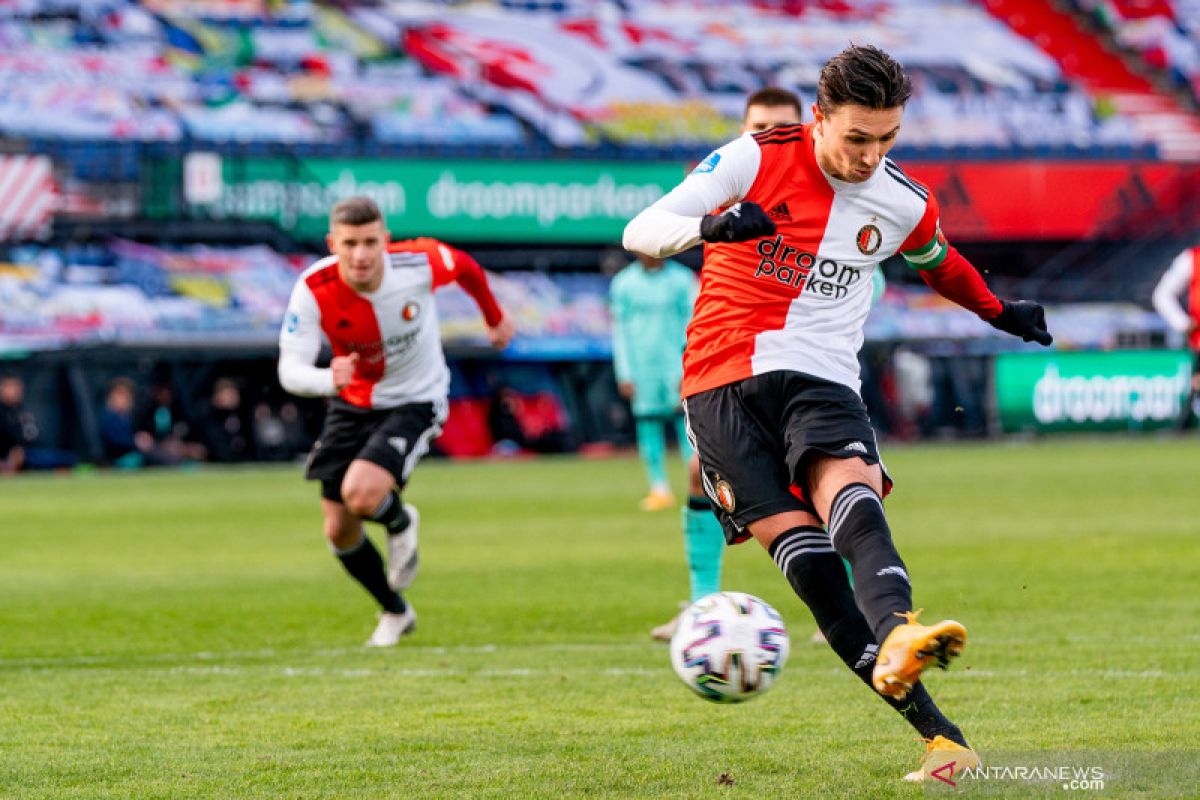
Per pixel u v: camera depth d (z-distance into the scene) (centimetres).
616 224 10438
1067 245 11575
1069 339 11131
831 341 1822
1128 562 4334
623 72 11656
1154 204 11350
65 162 9475
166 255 9625
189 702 2456
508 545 5019
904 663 1491
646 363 6306
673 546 4972
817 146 1788
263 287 9619
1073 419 10862
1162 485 7081
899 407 10775
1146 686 2455
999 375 10725
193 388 9344
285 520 6003
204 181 9619
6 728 2241
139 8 11025
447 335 9788
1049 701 2331
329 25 11419
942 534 5119
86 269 9388
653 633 3112
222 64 10856
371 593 3106
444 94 11069
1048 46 12650
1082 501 6322
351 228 2945
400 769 1917
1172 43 12656
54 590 4025
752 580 4066
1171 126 12212
